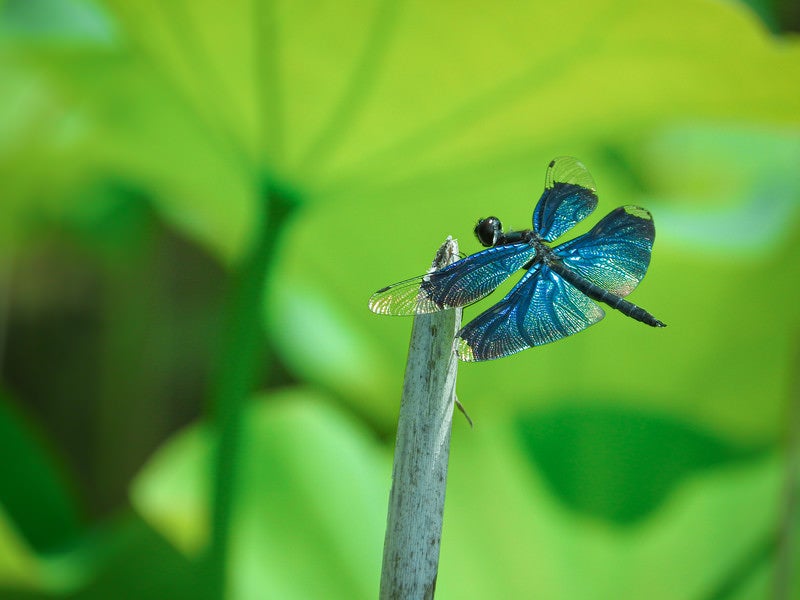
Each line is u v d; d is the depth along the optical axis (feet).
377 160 2.96
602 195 3.27
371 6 2.87
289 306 3.27
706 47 2.86
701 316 3.22
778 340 3.22
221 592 2.98
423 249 3.26
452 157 2.96
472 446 3.21
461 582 3.11
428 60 2.89
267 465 3.14
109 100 3.21
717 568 3.13
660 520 3.18
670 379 3.25
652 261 3.20
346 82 2.91
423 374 2.77
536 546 3.14
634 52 2.88
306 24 2.88
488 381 3.27
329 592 3.08
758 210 3.25
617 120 2.95
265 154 2.95
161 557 3.08
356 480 3.15
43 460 3.19
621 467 3.22
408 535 2.77
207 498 3.00
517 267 2.88
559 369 3.26
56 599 3.05
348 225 3.24
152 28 2.93
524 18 2.86
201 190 3.29
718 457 3.25
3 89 3.28
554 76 2.90
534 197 3.23
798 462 3.08
